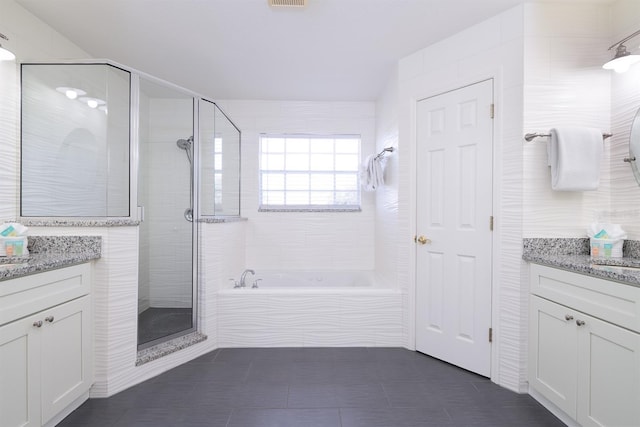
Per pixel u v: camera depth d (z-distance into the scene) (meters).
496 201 2.14
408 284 2.67
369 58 2.73
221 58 2.75
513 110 2.06
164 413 1.78
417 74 2.62
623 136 1.94
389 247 3.04
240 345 2.70
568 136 1.88
